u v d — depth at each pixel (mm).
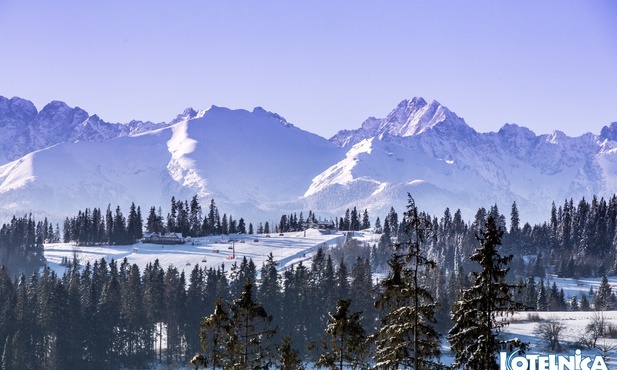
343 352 56031
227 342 56656
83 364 163000
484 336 43406
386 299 49125
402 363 47500
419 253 47781
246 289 57500
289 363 59312
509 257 43938
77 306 164875
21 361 149125
